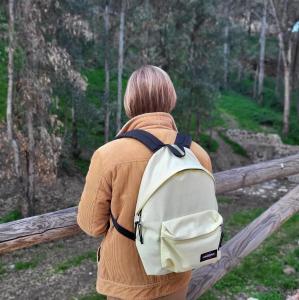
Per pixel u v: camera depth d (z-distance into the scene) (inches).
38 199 430.0
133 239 61.6
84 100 514.6
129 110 67.2
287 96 952.3
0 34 347.6
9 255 314.3
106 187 60.7
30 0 335.6
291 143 895.7
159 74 65.8
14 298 250.4
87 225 64.0
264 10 1278.3
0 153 378.9
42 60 345.4
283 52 979.3
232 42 960.9
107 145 62.6
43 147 366.6
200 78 591.8
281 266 240.7
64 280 269.1
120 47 528.7
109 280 65.1
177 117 597.9
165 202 56.4
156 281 63.5
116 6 546.9
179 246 55.5
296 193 156.9
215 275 105.3
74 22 381.4
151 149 60.7
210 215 58.4
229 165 705.0
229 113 1053.8
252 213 406.0
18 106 369.7
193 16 543.2
